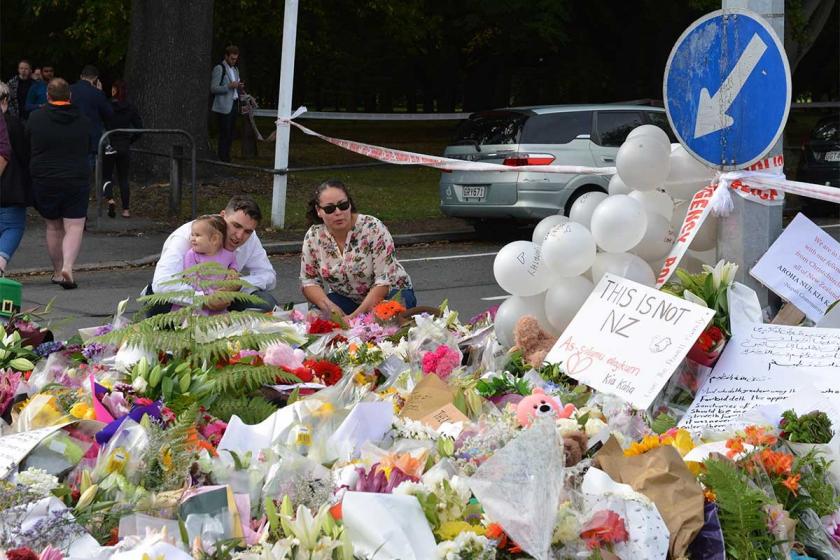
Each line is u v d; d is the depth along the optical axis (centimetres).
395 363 467
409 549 271
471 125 1393
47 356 459
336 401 371
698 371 423
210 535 284
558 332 479
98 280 1093
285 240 1329
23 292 1020
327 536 267
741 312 427
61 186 1009
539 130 1335
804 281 465
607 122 1355
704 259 515
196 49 1725
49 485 298
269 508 280
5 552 262
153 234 1352
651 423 394
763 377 407
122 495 299
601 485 302
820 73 3672
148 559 255
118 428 323
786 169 1975
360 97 4866
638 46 2748
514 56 2988
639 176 493
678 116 473
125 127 1415
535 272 479
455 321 539
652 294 429
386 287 640
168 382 384
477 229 1456
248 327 481
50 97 1006
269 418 357
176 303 502
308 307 655
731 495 303
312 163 2330
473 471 320
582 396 409
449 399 397
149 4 1702
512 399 404
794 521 309
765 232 471
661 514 299
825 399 387
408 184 1998
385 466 312
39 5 2319
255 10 2383
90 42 2252
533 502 276
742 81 455
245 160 2194
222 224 579
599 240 466
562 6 2525
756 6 456
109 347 466
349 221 634
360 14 2631
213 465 314
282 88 1376
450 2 2658
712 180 487
